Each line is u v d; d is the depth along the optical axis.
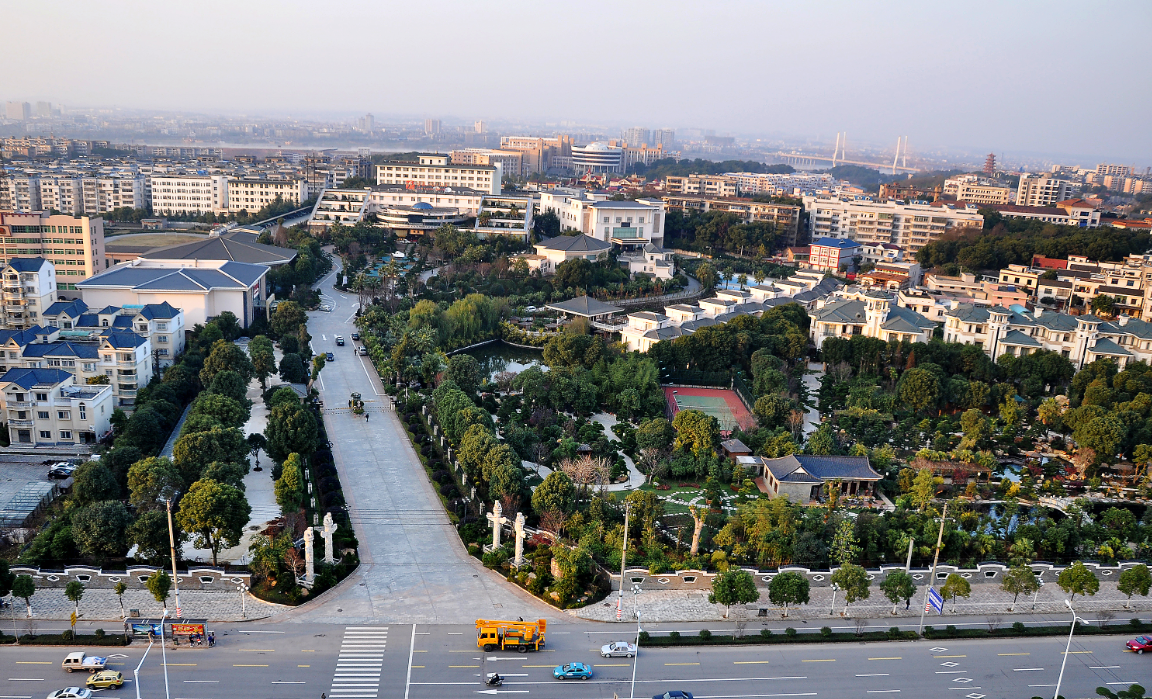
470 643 125.69
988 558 156.25
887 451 193.62
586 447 195.88
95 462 151.75
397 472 187.12
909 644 131.75
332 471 181.88
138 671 113.00
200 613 130.38
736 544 152.88
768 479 187.88
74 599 125.94
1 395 193.88
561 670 117.56
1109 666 128.25
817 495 182.38
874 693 118.50
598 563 146.62
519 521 146.38
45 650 119.19
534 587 140.25
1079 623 139.62
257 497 170.38
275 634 125.81
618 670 120.38
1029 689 121.50
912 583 139.12
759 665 123.69
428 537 159.00
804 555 149.38
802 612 139.75
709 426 195.25
